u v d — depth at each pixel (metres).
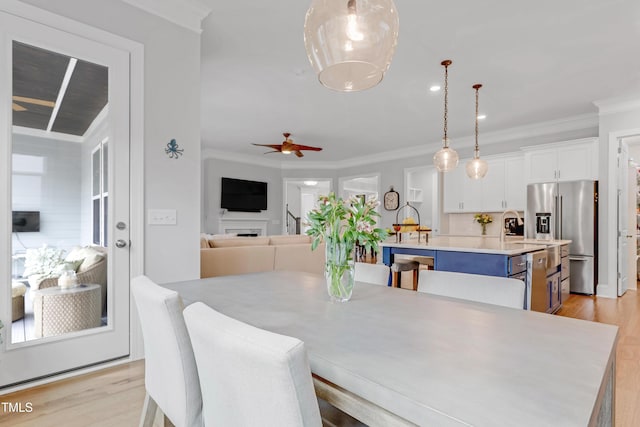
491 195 6.19
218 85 4.11
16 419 1.74
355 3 1.47
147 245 2.53
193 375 1.02
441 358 0.84
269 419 0.67
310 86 4.13
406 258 3.69
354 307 1.33
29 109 2.09
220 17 2.78
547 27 2.86
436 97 4.45
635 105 4.48
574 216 4.92
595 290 4.80
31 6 2.06
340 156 8.45
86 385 2.08
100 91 2.35
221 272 3.89
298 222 11.02
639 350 2.81
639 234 6.29
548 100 4.56
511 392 0.67
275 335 0.67
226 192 8.01
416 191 9.02
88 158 2.30
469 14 2.68
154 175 2.57
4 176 1.99
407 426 0.67
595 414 0.60
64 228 2.20
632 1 2.52
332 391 0.83
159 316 1.02
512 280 1.48
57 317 2.17
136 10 2.49
